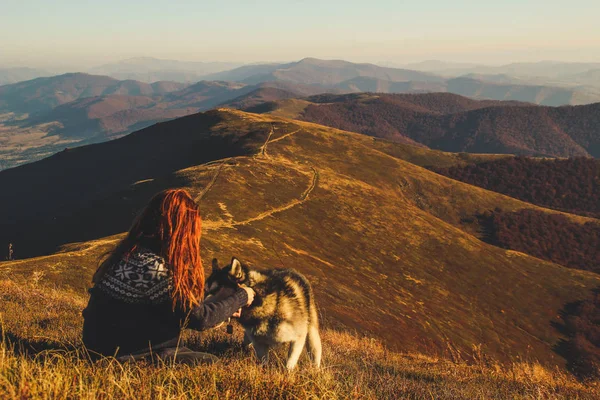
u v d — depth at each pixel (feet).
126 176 413.80
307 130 459.73
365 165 415.03
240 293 14.39
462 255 274.98
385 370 22.11
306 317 18.40
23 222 278.26
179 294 11.67
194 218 11.91
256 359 16.63
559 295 265.34
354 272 211.82
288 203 261.85
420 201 393.91
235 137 428.15
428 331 163.02
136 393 9.93
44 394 8.68
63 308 28.76
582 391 25.63
